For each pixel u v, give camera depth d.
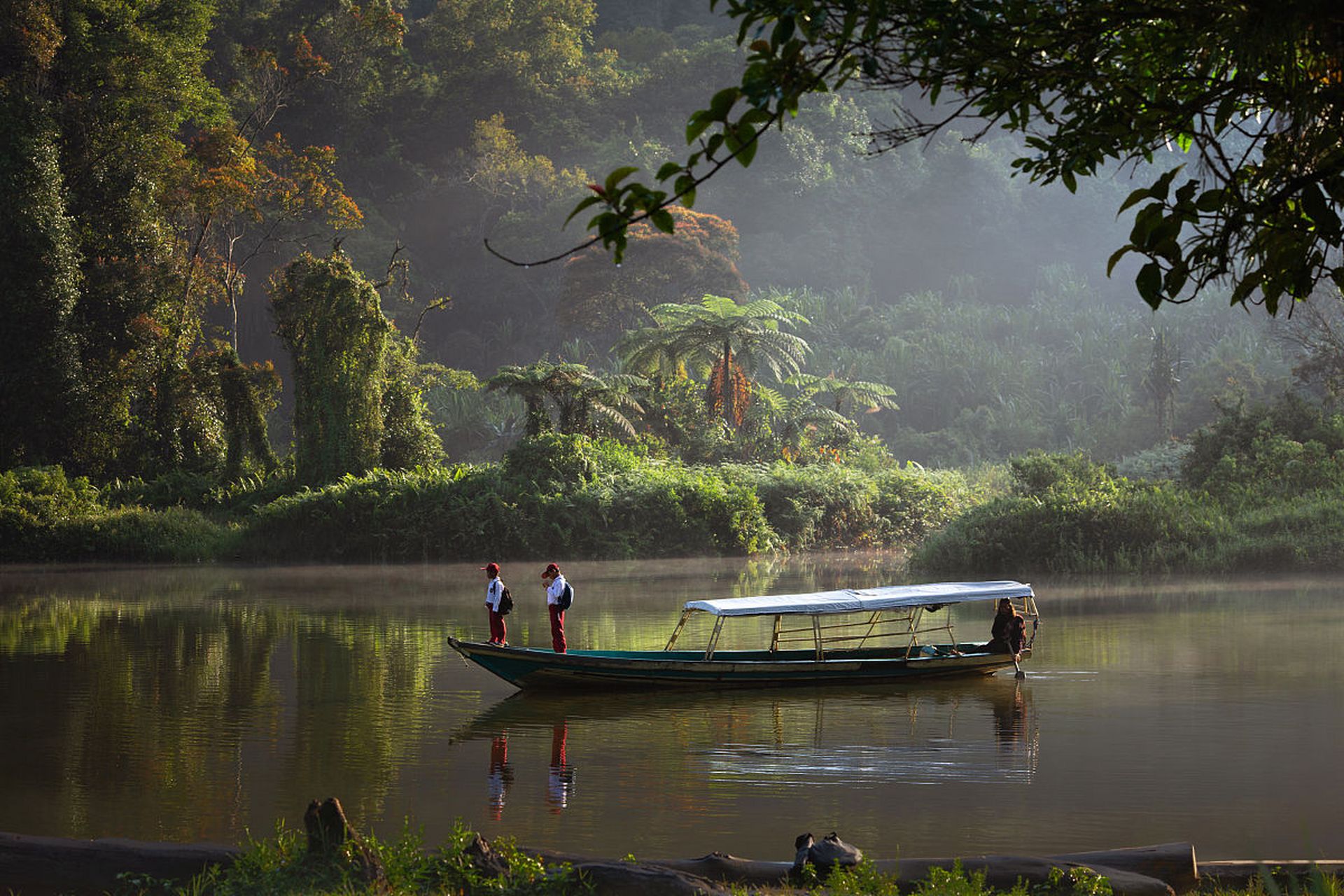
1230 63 6.46
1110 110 6.68
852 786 16.25
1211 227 6.53
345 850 10.29
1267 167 6.61
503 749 18.91
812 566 56.97
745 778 16.80
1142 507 51.03
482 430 110.88
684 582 47.84
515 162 145.88
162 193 85.81
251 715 21.98
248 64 98.81
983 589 26.33
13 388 72.81
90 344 77.44
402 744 19.34
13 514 63.16
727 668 24.55
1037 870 10.73
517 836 13.82
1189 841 13.45
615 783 16.50
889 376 122.00
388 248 136.75
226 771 17.36
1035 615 26.38
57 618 37.97
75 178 79.44
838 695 24.16
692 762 17.86
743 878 10.71
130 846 10.95
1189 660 27.27
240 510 70.94
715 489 66.38
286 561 62.91
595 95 165.88
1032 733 19.86
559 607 25.38
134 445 77.50
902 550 69.50
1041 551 50.53
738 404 83.94
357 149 149.25
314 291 72.00
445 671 27.25
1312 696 22.64
